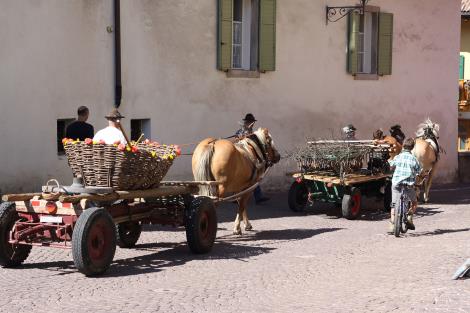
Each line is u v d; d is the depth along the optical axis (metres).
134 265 11.62
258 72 22.02
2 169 15.40
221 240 14.34
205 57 20.47
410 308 8.82
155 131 19.16
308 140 21.55
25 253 11.26
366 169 18.64
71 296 9.48
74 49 16.89
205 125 20.56
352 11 24.80
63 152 17.22
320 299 9.49
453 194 25.22
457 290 9.76
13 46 15.50
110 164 10.91
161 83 19.30
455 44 29.42
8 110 15.46
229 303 9.30
